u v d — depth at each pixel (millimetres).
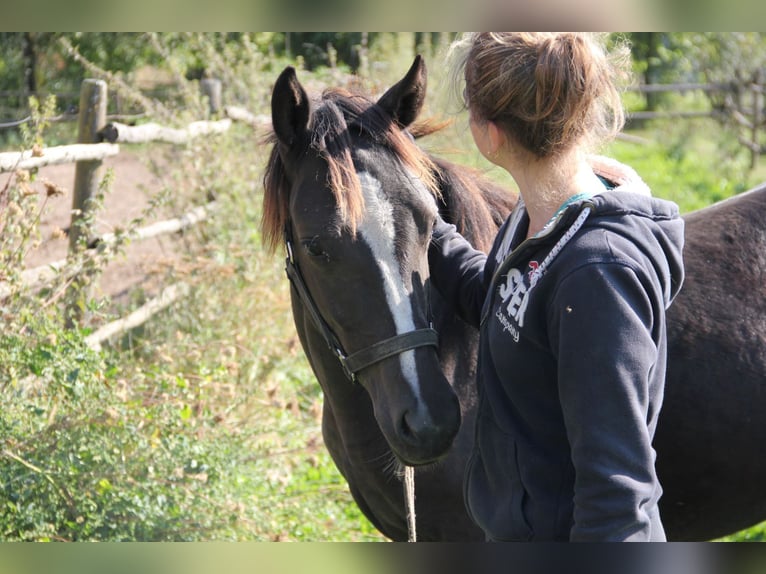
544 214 1444
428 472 2107
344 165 1757
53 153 3740
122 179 7766
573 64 1328
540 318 1370
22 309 2938
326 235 1743
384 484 2188
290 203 1860
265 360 3902
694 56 13188
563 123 1357
